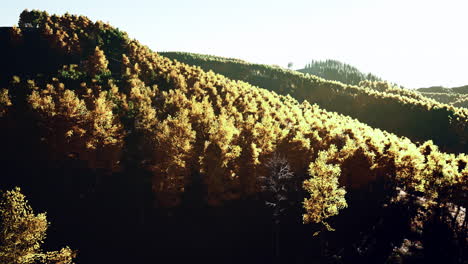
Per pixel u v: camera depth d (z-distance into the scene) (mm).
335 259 35438
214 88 95500
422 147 64250
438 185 42875
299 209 45625
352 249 37375
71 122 44625
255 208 46219
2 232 18062
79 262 35312
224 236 40875
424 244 38781
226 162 41906
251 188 43500
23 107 55031
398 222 43719
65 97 48094
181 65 123750
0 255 17438
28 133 51469
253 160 43250
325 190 32281
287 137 52312
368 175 45438
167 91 90688
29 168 49906
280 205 45969
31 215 19016
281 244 38938
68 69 85375
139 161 52906
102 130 44625
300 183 50719
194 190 48156
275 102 108750
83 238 39312
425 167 48375
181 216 44125
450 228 42656
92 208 44656
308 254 36719
